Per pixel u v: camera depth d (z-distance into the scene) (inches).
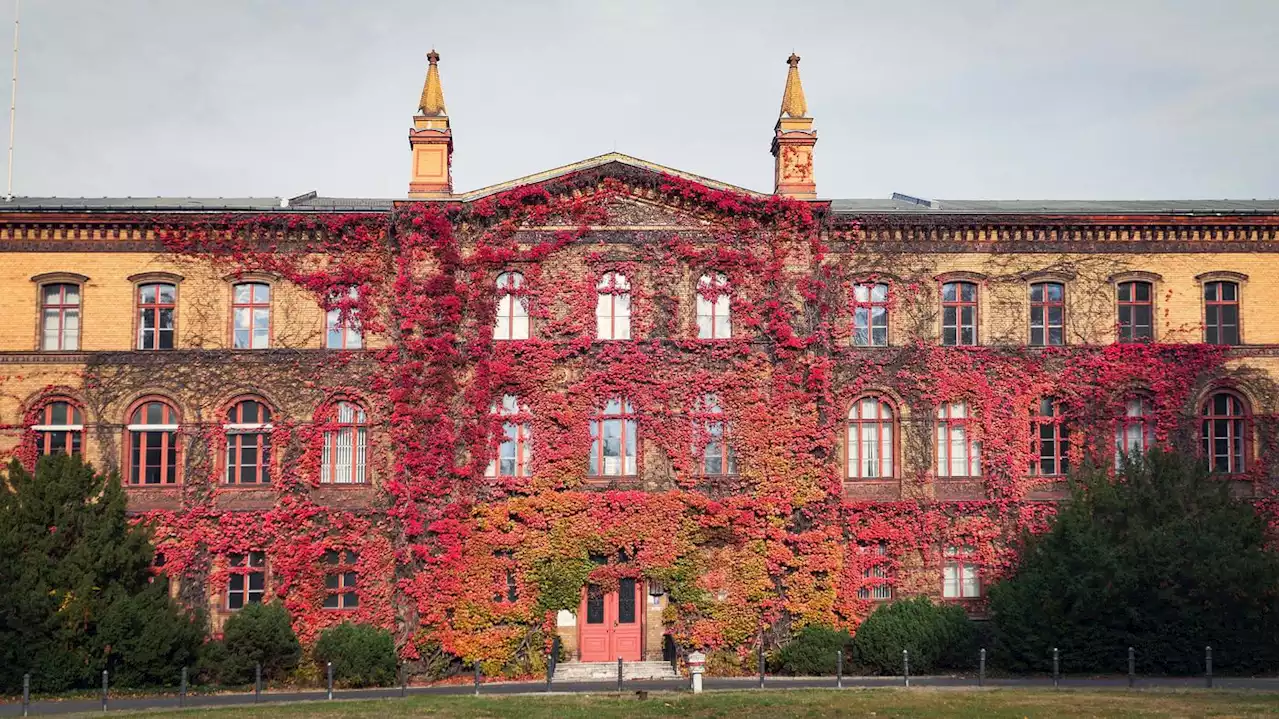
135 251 1579.7
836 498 1574.8
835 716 1115.3
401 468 1536.7
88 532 1375.5
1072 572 1428.4
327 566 1536.7
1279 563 1389.0
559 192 1600.6
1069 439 1624.0
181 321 1573.6
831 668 1473.9
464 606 1510.8
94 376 1558.8
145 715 1171.3
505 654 1505.9
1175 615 1412.4
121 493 1423.5
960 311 1642.5
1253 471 1619.1
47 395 1553.9
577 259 1599.4
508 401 1578.5
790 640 1537.9
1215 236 1654.8
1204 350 1631.4
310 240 1592.0
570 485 1551.4
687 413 1574.8
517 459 1568.7
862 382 1610.5
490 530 1531.7
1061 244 1649.9
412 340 1551.4
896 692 1261.1
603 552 1542.8
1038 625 1440.7
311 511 1536.7
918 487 1599.4
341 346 1582.2
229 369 1566.2
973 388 1616.6
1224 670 1428.4
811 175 1627.7
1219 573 1360.7
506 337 1590.8
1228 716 1085.8
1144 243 1652.3
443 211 1573.6
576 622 1555.1
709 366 1585.9
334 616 1524.4
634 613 1566.2
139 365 1561.3
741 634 1529.3
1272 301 1648.6
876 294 1636.3
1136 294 1654.8
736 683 1417.3
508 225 1590.8
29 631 1326.3
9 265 1568.7
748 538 1550.2
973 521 1601.9
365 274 1583.4
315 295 1585.9
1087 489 1503.4
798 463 1567.4
